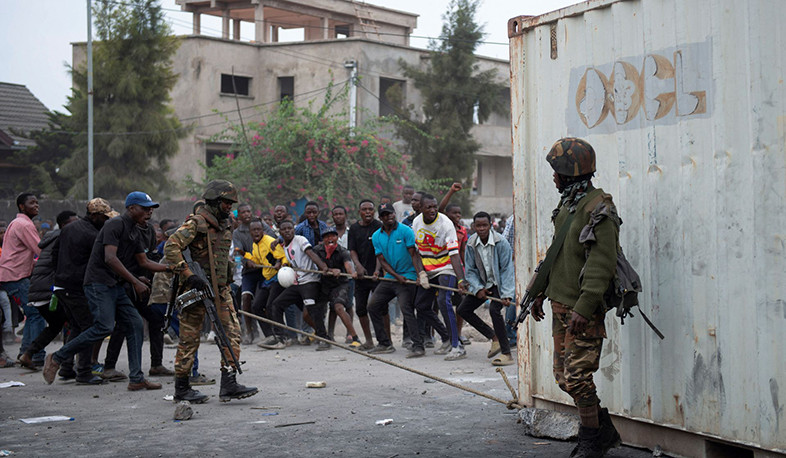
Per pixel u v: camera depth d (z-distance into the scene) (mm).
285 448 5242
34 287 8859
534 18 5770
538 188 5770
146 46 30719
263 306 11648
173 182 32156
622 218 5074
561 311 4738
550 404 5742
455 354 9859
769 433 4203
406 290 10172
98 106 30641
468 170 33438
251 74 36594
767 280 4207
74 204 26672
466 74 33344
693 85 4605
